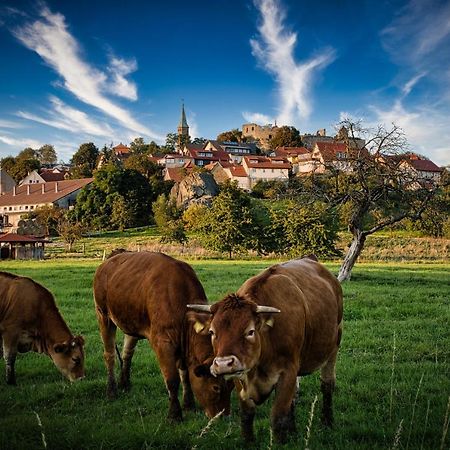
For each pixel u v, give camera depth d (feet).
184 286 26.07
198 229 205.46
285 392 20.10
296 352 20.62
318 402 27.45
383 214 99.04
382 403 27.17
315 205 103.14
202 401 24.43
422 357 36.76
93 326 48.55
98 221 319.06
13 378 31.76
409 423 23.52
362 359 36.35
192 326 24.76
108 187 328.90
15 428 23.56
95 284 30.76
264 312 18.66
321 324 22.67
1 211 411.54
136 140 636.89
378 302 61.82
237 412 26.25
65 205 384.47
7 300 31.53
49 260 174.60
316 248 171.94
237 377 18.61
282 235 183.01
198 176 341.00
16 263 152.35
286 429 20.68
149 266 27.78
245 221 185.37
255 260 174.19
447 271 118.11
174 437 22.58
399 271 115.96
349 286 80.18
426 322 49.32
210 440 22.31
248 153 561.43
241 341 18.17
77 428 23.41
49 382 32.37
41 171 538.47
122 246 236.22
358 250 93.81
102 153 532.32
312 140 631.15
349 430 23.07
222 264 137.18
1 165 597.11
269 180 381.60
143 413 26.43
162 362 25.34
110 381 29.58
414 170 95.20
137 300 27.17
